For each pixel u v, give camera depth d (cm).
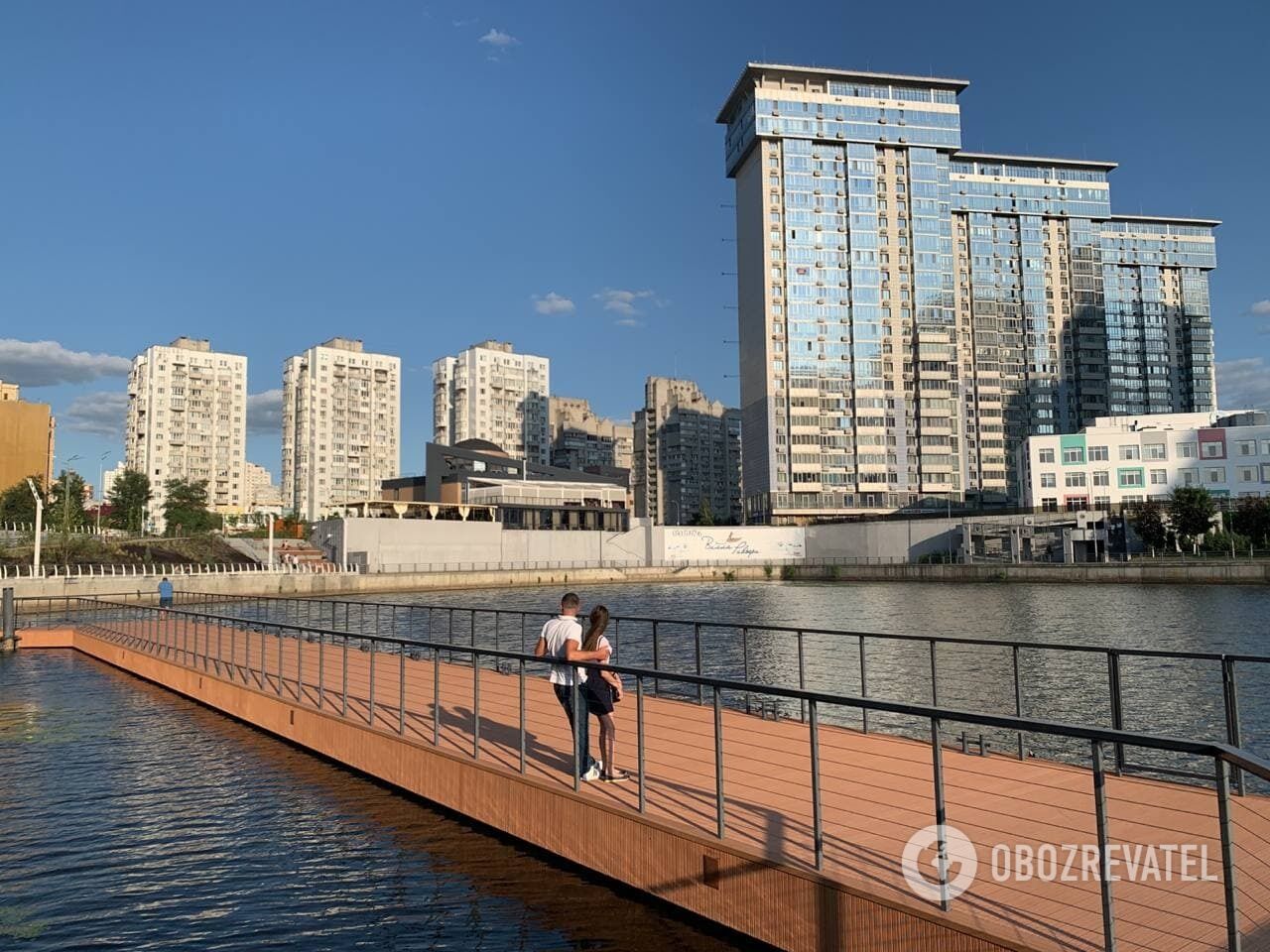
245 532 13062
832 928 629
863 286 14000
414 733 1227
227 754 1555
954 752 1034
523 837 954
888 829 748
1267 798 809
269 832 1139
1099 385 15788
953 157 15450
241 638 2700
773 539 12544
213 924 888
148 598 6606
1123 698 2480
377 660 2058
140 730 1778
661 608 6694
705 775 948
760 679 2798
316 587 8831
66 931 885
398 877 966
